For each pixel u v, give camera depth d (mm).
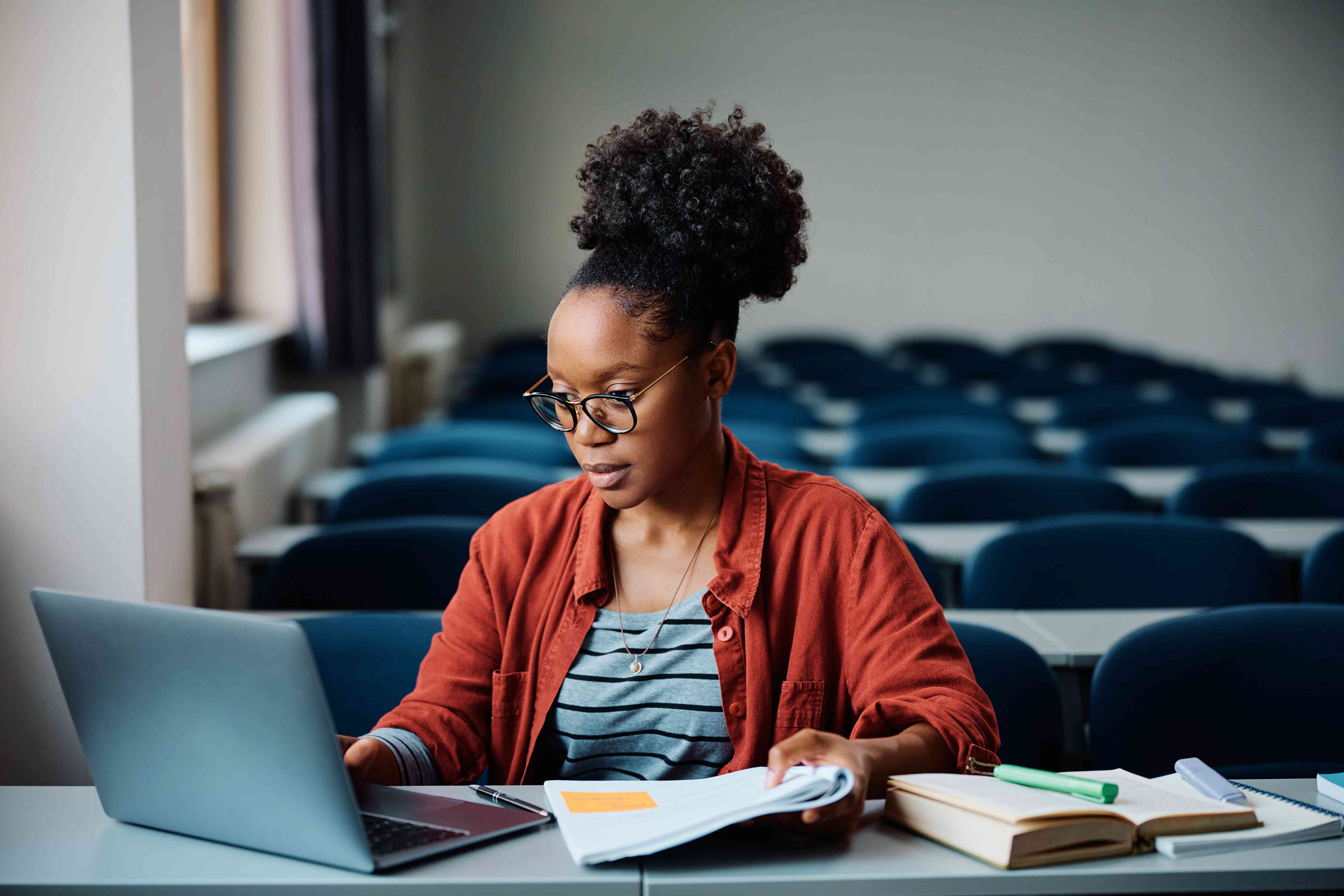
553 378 1171
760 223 1168
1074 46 7816
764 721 1197
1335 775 1188
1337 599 2295
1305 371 8180
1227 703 1555
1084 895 959
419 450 3385
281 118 4230
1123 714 1559
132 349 1864
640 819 1027
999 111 7820
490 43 7531
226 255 4270
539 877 958
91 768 1065
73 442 1876
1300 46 7902
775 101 7707
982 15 7754
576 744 1229
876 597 1213
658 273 1127
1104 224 7953
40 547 1889
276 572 2088
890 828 1069
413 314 7410
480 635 1286
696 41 7617
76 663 1016
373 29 5758
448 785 1209
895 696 1172
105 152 1836
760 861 994
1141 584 2246
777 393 5621
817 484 1279
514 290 7691
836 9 7676
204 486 2406
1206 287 8047
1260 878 964
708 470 1236
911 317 7922
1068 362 7699
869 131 7773
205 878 964
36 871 979
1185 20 7840
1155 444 3963
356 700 1568
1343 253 8086
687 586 1234
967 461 3809
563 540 1284
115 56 1818
